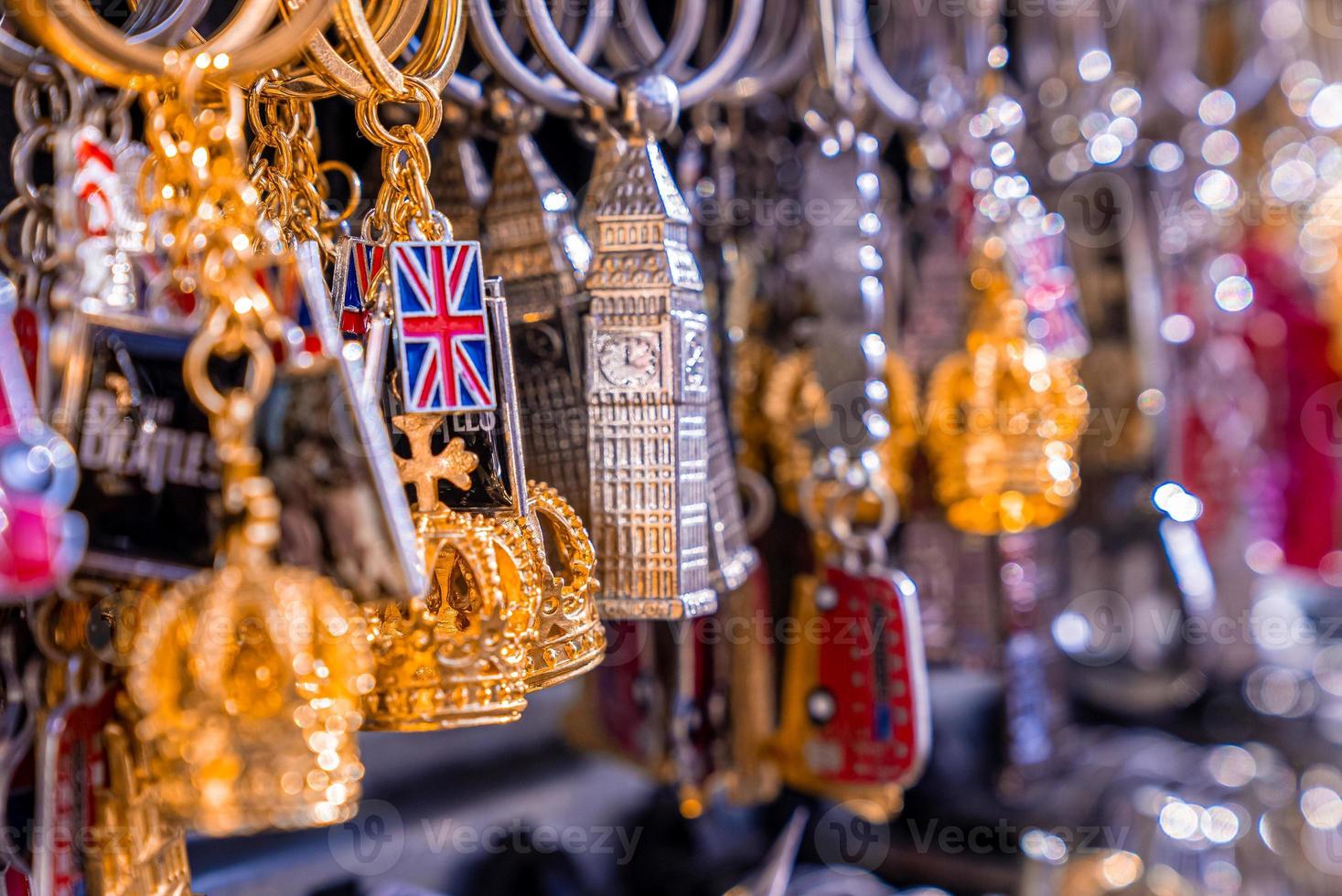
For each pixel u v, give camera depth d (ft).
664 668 2.61
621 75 1.88
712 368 2.03
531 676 1.60
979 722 3.71
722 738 2.68
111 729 1.45
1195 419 3.89
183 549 1.28
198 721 1.17
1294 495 4.26
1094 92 3.35
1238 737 4.26
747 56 2.84
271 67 1.36
